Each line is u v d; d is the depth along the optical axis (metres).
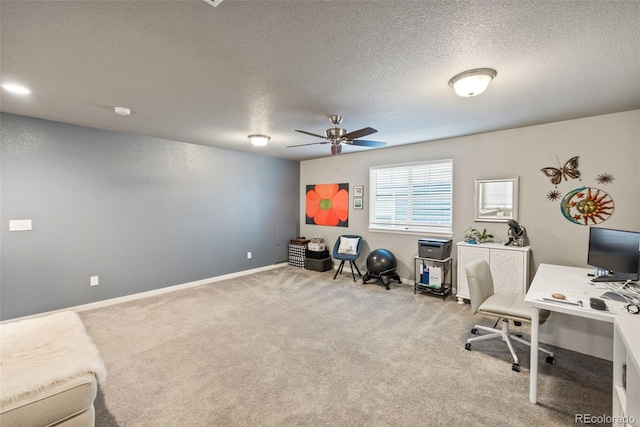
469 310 3.51
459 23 1.50
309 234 6.19
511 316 2.28
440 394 1.97
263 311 3.49
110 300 3.72
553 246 3.40
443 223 4.34
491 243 3.72
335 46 1.71
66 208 3.38
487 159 3.83
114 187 3.75
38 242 3.21
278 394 1.98
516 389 2.02
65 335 1.83
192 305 3.70
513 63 1.93
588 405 1.85
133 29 1.53
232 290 4.34
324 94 2.45
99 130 3.61
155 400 1.92
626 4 1.34
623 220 3.00
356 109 2.83
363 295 4.09
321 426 1.69
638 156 2.91
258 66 1.96
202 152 4.67
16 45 1.67
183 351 2.55
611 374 2.17
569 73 2.08
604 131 3.07
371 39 1.64
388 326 3.06
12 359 1.54
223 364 2.35
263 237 5.63
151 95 2.46
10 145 3.03
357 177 5.33
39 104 2.70
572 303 1.79
